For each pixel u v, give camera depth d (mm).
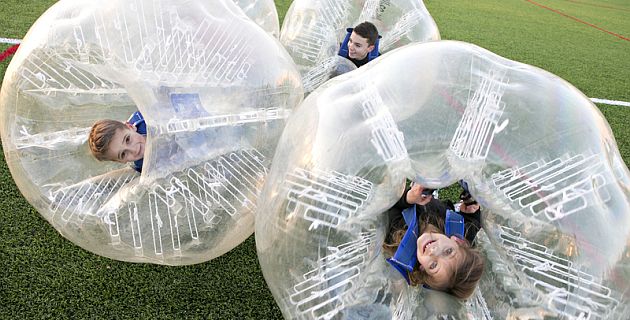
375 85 1933
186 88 2260
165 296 2334
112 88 2650
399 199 2135
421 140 1865
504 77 1936
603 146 1823
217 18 2402
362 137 1854
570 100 1902
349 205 1851
